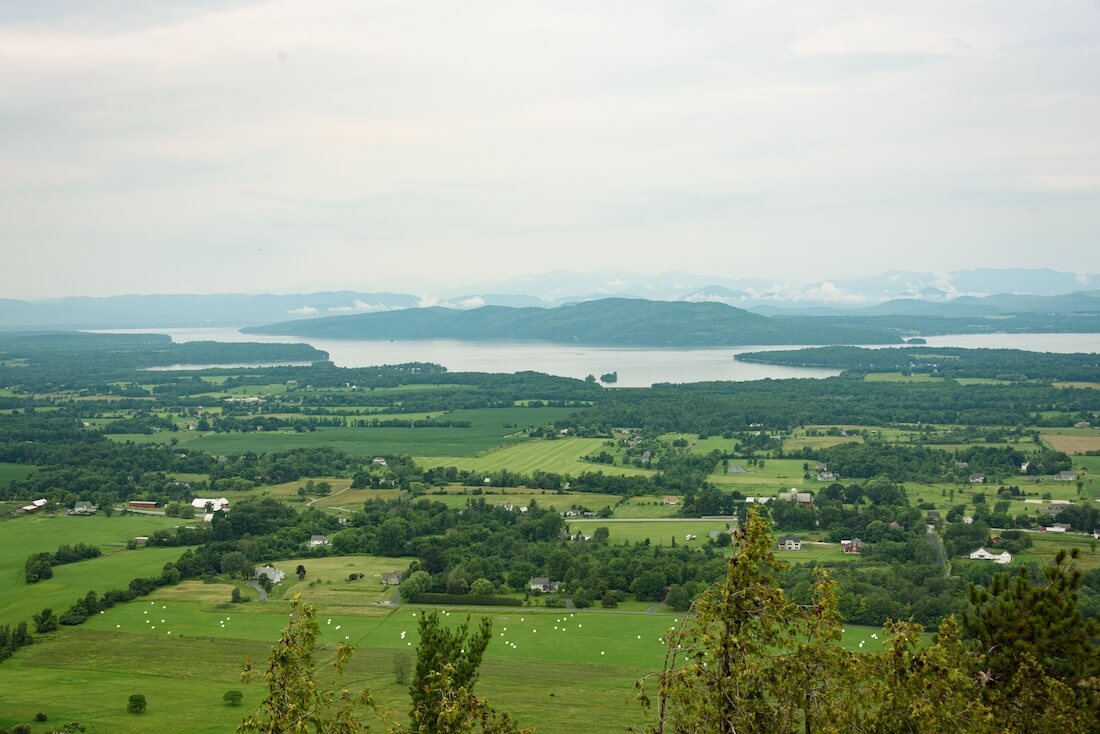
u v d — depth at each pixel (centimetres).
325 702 6378
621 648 16275
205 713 13050
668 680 5572
